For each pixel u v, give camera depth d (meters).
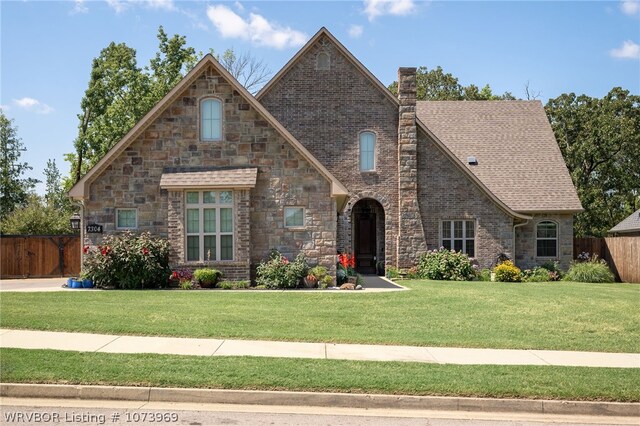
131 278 20.27
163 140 21.48
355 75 27.77
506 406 8.71
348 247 27.47
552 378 9.63
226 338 12.09
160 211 21.41
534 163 30.52
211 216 21.12
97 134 40.09
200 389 8.85
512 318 14.92
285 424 7.86
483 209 27.75
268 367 9.82
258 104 21.33
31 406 8.50
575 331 13.56
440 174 27.81
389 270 27.03
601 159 43.84
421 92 52.75
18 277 29.91
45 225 37.59
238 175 21.03
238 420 7.99
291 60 27.58
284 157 21.47
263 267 20.72
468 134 31.72
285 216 21.41
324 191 21.41
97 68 39.91
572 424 8.26
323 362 10.25
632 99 44.34
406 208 27.22
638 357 11.34
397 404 8.70
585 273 27.33
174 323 13.35
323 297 17.91
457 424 8.04
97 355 10.48
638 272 27.67
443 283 23.77
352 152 27.56
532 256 29.00
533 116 32.84
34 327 12.80
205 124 21.59
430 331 13.24
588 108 44.44
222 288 20.31
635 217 38.91
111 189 21.42
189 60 41.16
